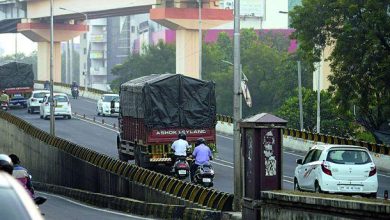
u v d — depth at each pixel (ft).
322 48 181.06
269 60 498.69
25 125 211.61
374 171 105.70
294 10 181.16
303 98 342.44
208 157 122.72
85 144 210.79
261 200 76.54
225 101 502.38
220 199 96.37
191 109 144.97
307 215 67.36
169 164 144.97
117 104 294.66
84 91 436.35
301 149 205.77
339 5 171.42
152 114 143.13
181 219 99.09
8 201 25.93
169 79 144.25
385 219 57.00
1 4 533.14
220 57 551.18
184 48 412.16
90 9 459.73
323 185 104.88
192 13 407.44
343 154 105.81
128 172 129.90
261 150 77.92
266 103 490.08
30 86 331.57
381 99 174.81
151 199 117.50
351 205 60.54
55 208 118.42
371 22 165.48
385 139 197.47
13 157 69.36
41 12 504.02
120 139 162.81
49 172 187.01
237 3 95.25
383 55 169.99
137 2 428.15
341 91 177.37
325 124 308.60
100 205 126.00
